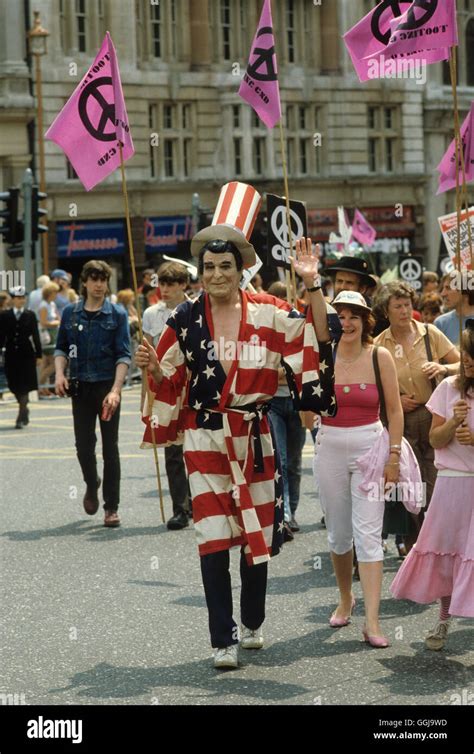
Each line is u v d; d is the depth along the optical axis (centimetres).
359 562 1120
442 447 1081
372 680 996
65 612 1209
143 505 1786
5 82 5606
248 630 1094
